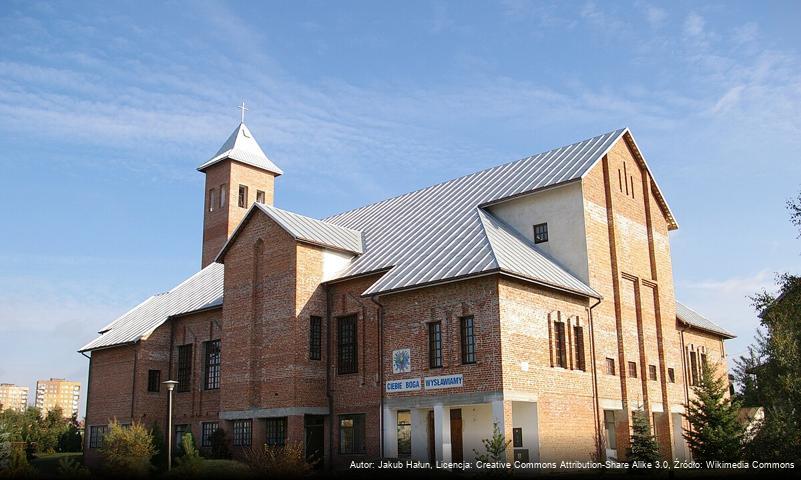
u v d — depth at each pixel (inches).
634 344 1428.4
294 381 1306.6
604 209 1433.3
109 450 1385.3
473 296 1139.9
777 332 1230.3
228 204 2283.5
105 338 1884.8
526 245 1368.1
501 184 1529.3
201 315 1722.4
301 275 1363.2
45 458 1991.9
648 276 1534.2
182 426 1701.5
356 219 1742.1
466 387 1117.7
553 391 1171.9
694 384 1571.1
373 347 1296.8
